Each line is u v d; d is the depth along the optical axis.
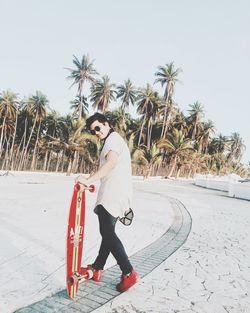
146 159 44.06
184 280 3.38
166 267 3.81
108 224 2.78
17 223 5.97
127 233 5.77
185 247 4.92
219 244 5.30
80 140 43.00
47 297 2.66
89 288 2.90
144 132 68.19
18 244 4.42
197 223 7.45
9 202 9.05
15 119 58.88
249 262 4.27
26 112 58.81
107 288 2.94
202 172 82.25
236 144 103.25
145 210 9.16
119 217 2.84
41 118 57.28
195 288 3.16
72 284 2.56
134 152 40.88
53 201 9.93
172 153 55.12
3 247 4.23
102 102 59.12
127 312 2.48
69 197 11.41
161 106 61.66
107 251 3.01
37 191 13.27
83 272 2.93
